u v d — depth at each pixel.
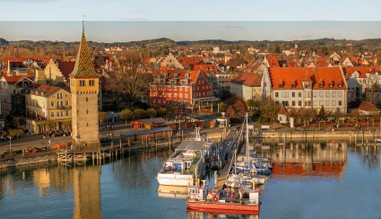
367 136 191.12
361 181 133.62
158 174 131.88
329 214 109.88
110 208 116.44
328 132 191.75
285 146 179.50
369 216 108.44
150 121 195.62
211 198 115.31
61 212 114.12
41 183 135.25
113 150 165.25
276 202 117.69
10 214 112.69
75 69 163.75
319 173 141.88
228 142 177.00
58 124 185.88
